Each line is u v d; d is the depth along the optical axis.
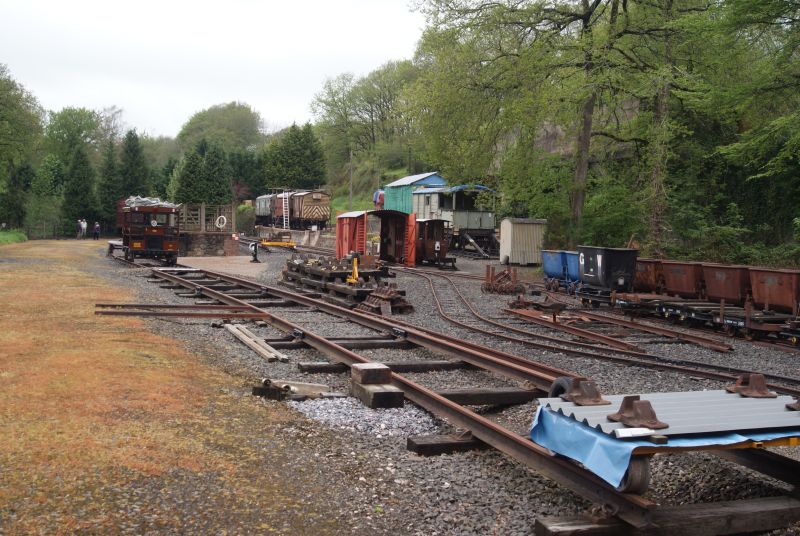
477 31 28.66
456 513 5.14
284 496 5.21
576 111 28.12
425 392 7.96
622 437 4.54
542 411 5.51
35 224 68.19
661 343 14.29
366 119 92.94
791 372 11.43
